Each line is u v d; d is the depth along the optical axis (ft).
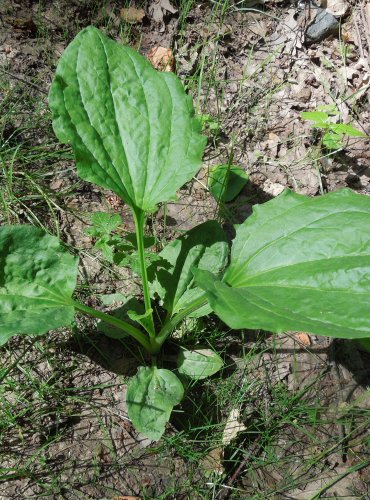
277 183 1.76
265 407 1.30
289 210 1.15
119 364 1.32
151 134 1.15
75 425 1.22
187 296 1.30
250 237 1.14
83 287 1.42
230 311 0.92
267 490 1.20
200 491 1.17
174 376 1.22
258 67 2.04
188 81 1.96
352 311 0.92
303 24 2.17
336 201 1.13
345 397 1.36
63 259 1.16
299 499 1.19
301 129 1.90
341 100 1.99
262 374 1.36
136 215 1.14
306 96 1.99
